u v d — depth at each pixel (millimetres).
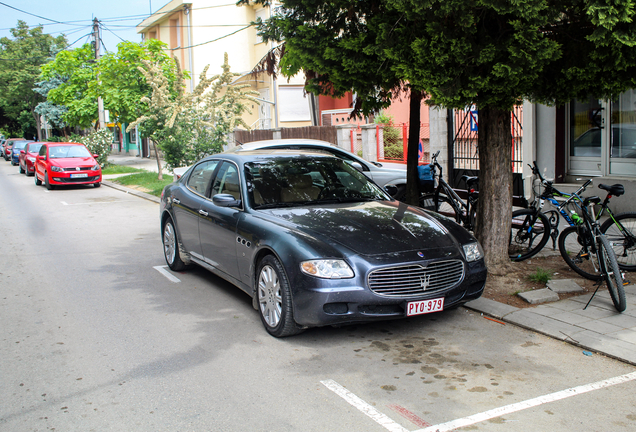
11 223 12117
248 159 6172
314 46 5996
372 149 17750
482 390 3877
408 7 4961
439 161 13086
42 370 4387
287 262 4691
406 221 5254
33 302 6281
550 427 3369
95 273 7582
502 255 6648
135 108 21219
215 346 4812
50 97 29156
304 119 28719
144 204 14938
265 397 3840
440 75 5297
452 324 5230
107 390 4008
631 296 5766
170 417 3592
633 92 9133
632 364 4238
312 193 5898
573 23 5449
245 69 30578
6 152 41031
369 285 4516
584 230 6102
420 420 3477
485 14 5383
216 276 7281
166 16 31797
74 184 19734
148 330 5262
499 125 6453
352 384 4012
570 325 5000
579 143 10109
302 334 5055
